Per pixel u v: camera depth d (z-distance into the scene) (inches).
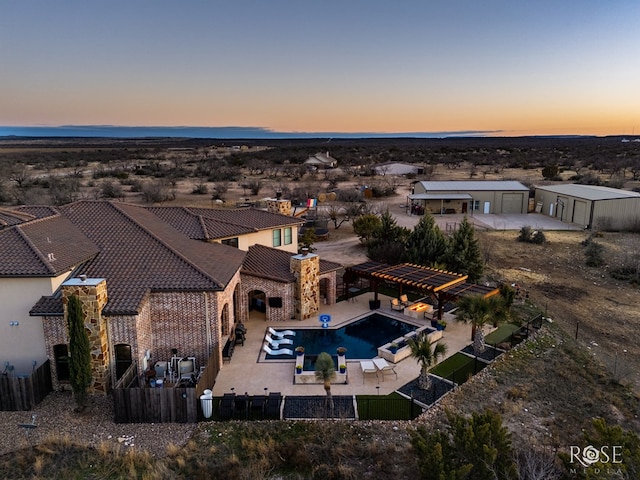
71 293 692.1
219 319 823.7
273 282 1023.0
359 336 972.6
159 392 648.4
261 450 587.8
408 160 5506.9
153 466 558.6
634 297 1258.0
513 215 2426.2
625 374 842.8
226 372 809.5
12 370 751.7
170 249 900.6
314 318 1050.7
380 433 636.7
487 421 515.2
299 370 777.6
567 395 753.6
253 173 4298.7
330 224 2203.5
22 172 3469.5
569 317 1112.8
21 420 655.1
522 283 1352.1
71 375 658.2
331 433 629.9
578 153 5856.3
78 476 544.1
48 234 864.3
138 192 2994.6
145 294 763.4
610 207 2055.9
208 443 607.5
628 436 482.6
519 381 790.5
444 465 467.2
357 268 1143.0
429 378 771.4
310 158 5172.2
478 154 6230.3
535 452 559.8
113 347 737.6
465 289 1010.7
